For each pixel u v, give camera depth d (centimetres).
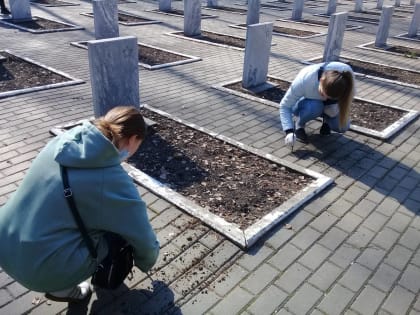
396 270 272
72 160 175
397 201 351
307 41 1057
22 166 379
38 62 720
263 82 665
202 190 350
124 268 210
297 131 450
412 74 771
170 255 275
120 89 442
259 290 250
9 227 185
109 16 859
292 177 378
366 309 240
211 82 662
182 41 973
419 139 478
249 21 1226
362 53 945
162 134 450
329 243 294
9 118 484
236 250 282
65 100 555
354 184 374
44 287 193
